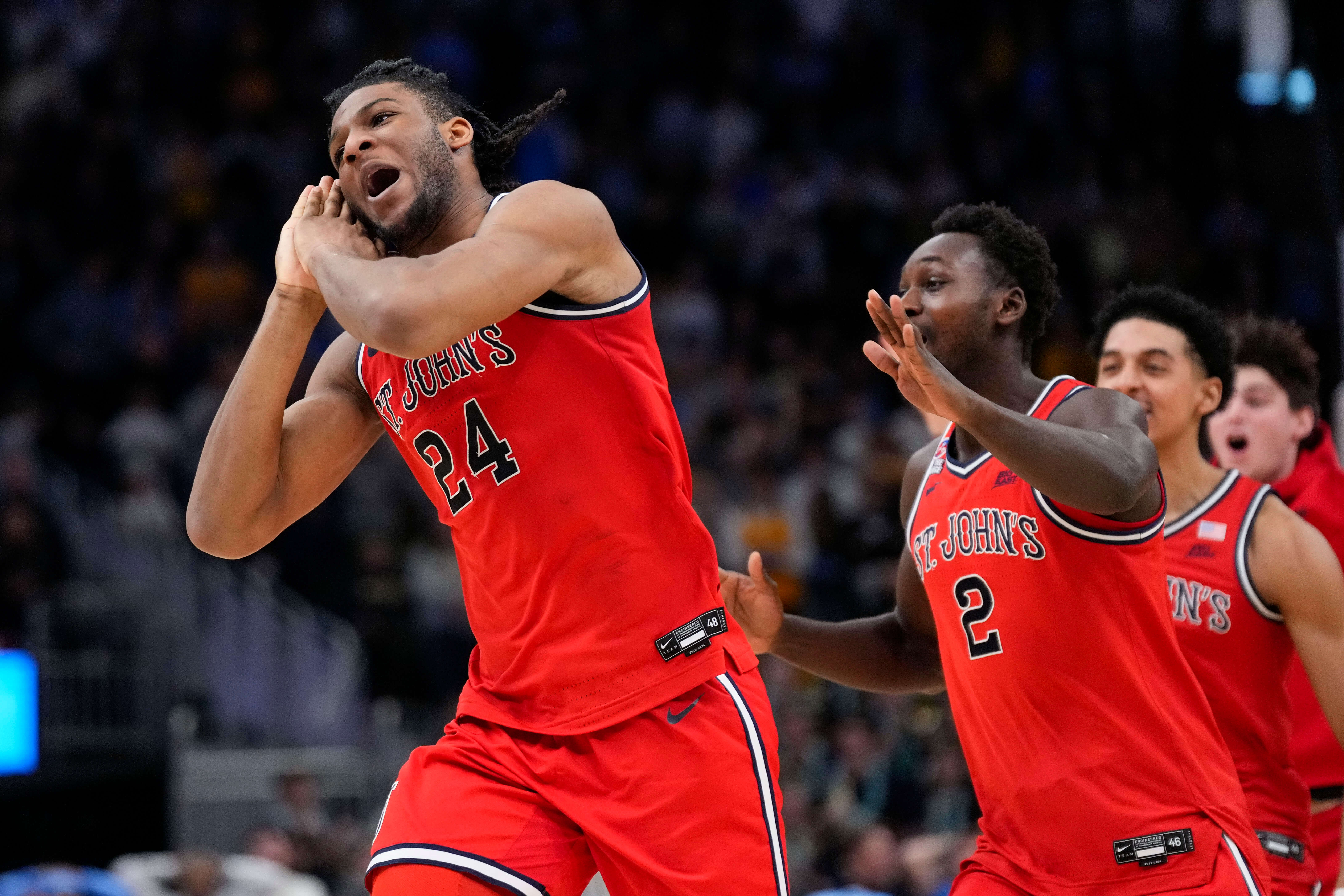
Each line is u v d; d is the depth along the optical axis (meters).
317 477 5.07
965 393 4.41
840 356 23.89
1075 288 24.41
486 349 4.58
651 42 26.09
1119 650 4.88
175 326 21.39
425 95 4.81
